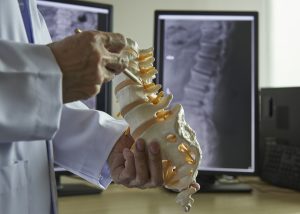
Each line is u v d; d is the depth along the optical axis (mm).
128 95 694
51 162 814
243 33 1345
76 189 1231
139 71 710
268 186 1410
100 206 1100
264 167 1467
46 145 807
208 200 1198
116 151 852
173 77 1331
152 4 1610
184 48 1336
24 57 608
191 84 1330
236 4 1775
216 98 1334
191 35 1339
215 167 1327
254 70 1339
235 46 1343
